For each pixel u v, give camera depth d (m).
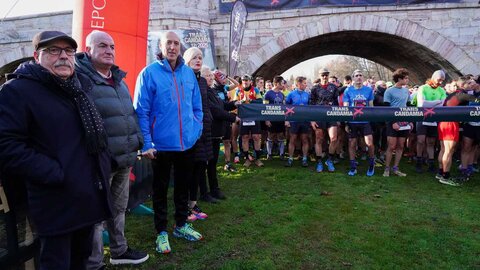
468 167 6.04
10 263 2.11
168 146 2.96
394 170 6.08
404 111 5.52
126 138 2.53
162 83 2.92
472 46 12.16
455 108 5.34
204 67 4.32
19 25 14.65
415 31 12.42
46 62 1.82
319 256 3.02
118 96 2.53
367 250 3.14
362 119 5.61
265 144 8.48
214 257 3.00
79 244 2.09
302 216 3.99
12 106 1.69
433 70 14.62
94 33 2.43
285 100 7.13
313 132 7.38
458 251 3.14
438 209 4.27
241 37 8.30
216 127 4.57
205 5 12.97
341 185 5.37
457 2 12.03
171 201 4.65
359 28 12.72
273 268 2.80
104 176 1.98
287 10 12.96
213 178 4.70
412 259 2.98
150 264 2.88
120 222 2.82
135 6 3.90
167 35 2.94
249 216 4.01
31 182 1.78
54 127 1.79
